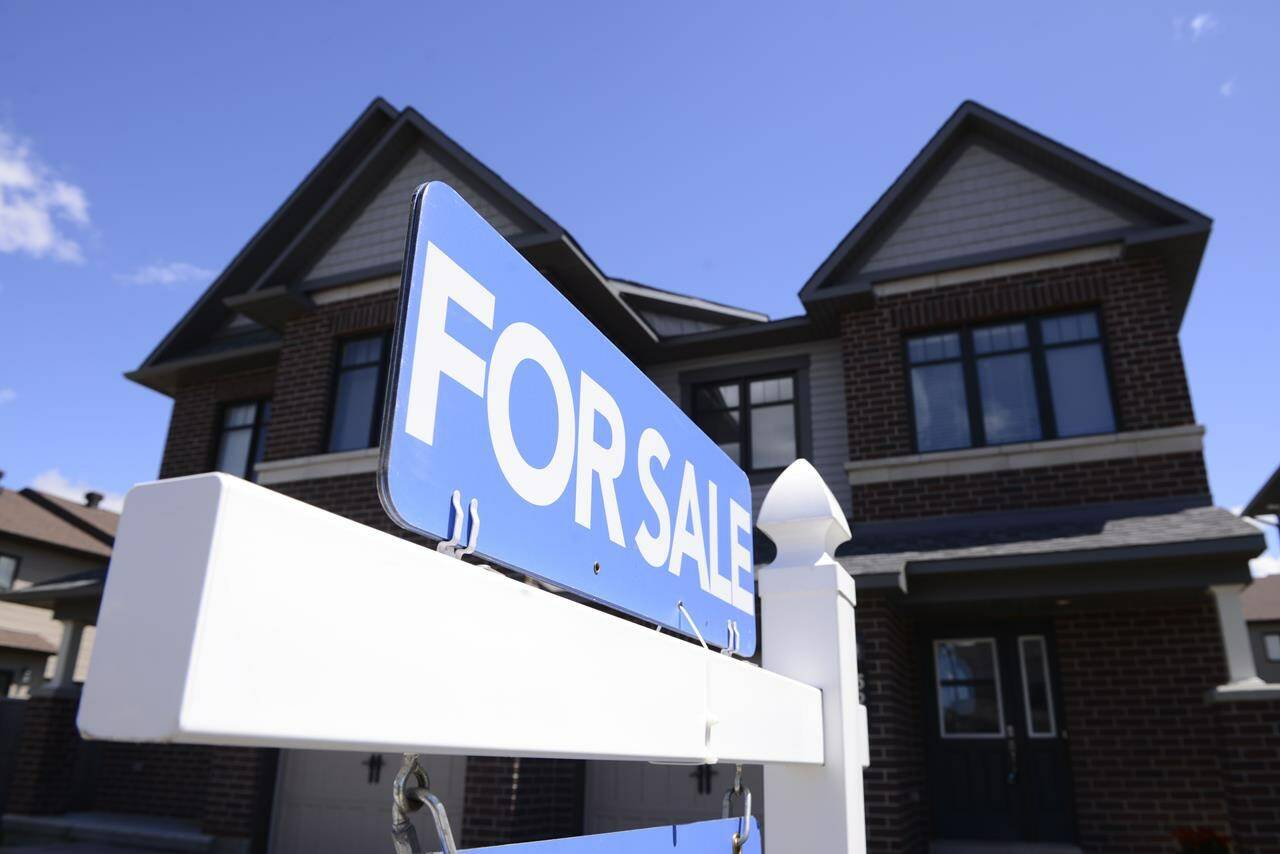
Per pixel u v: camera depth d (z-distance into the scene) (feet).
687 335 38.47
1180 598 27.35
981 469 31.09
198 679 1.85
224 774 32.78
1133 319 31.01
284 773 32.81
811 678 6.49
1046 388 31.65
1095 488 29.55
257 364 42.83
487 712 2.64
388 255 37.76
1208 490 28.19
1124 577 25.84
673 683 3.95
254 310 38.37
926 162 34.83
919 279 34.22
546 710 2.93
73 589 39.01
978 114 34.83
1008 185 34.40
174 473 43.60
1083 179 33.22
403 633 2.37
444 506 3.06
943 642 31.12
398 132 38.45
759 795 29.32
